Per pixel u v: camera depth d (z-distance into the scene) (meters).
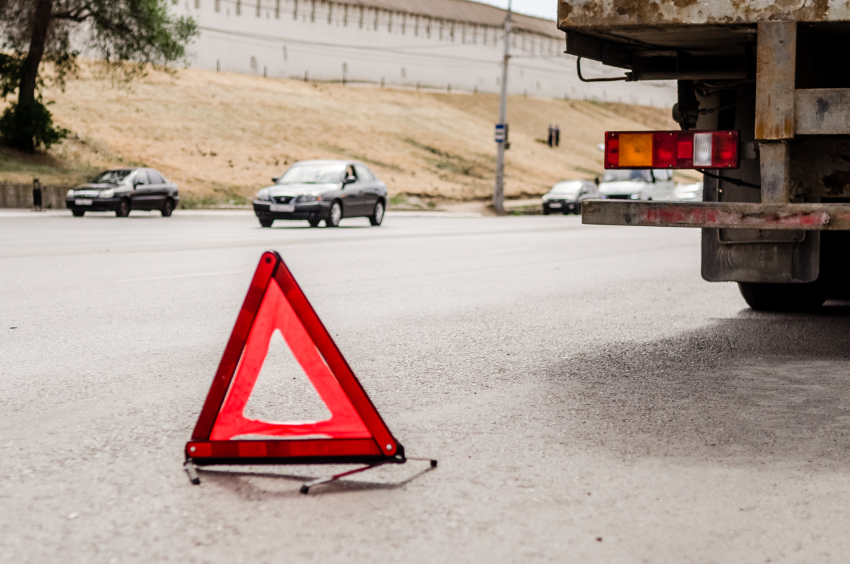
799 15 4.95
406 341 6.93
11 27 36.94
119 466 3.81
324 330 3.76
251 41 85.88
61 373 5.63
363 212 24.61
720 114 6.46
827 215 5.09
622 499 3.50
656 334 7.41
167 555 2.91
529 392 5.32
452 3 112.19
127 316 7.91
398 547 3.00
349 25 95.12
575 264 13.74
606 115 119.44
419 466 3.88
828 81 5.64
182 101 62.53
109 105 55.59
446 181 60.19
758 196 6.29
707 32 5.38
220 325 7.48
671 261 14.43
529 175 72.19
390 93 93.75
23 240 17.14
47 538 3.04
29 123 37.81
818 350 6.73
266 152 55.44
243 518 3.24
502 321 8.01
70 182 35.16
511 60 114.00
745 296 8.68
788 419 4.76
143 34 38.81
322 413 4.70
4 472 3.72
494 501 3.45
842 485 3.71
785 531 3.20
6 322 7.55
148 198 29.06
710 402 5.12
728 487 3.67
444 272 12.20
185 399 4.99
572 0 5.37
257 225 24.22
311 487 3.60
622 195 33.44
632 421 4.68
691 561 2.93
